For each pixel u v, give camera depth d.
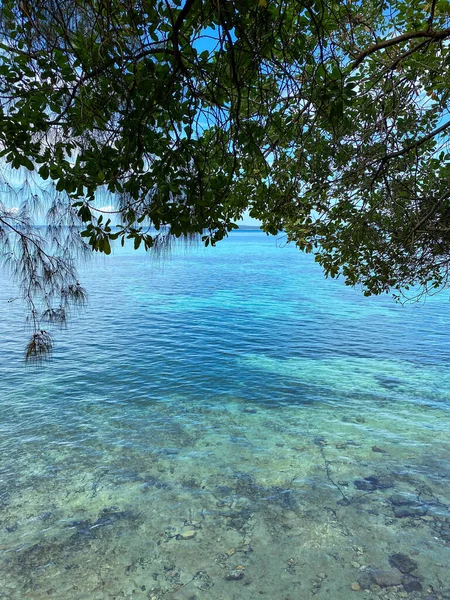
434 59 5.00
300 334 23.44
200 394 14.41
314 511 7.81
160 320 27.02
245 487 8.67
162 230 3.01
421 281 7.18
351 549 6.73
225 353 19.52
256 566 6.36
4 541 6.99
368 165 5.68
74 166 2.84
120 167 2.79
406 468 9.42
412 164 6.41
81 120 2.58
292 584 5.99
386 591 5.84
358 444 10.69
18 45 2.44
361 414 12.70
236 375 16.44
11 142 2.74
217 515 7.71
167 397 14.13
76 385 15.13
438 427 11.75
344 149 5.46
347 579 6.08
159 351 19.75
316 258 8.05
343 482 8.84
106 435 11.23
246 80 2.86
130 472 9.31
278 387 15.12
